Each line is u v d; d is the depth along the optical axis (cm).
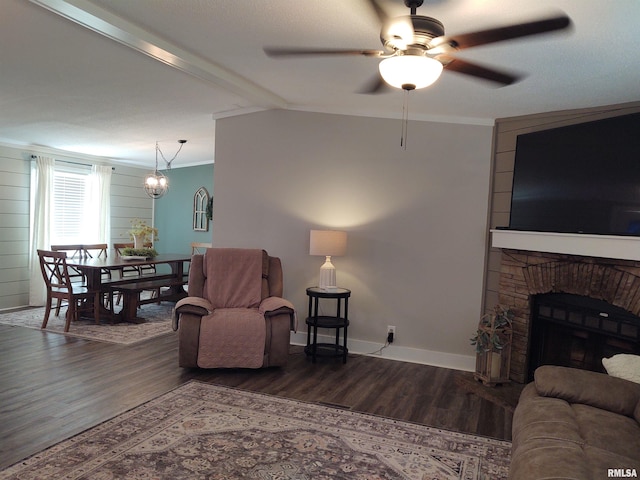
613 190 320
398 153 452
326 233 432
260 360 399
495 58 278
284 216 493
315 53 231
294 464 250
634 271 313
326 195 477
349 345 473
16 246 666
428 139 443
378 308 463
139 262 605
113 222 816
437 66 207
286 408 326
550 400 240
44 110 476
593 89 325
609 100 347
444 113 429
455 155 436
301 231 487
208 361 392
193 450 261
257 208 504
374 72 337
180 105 462
